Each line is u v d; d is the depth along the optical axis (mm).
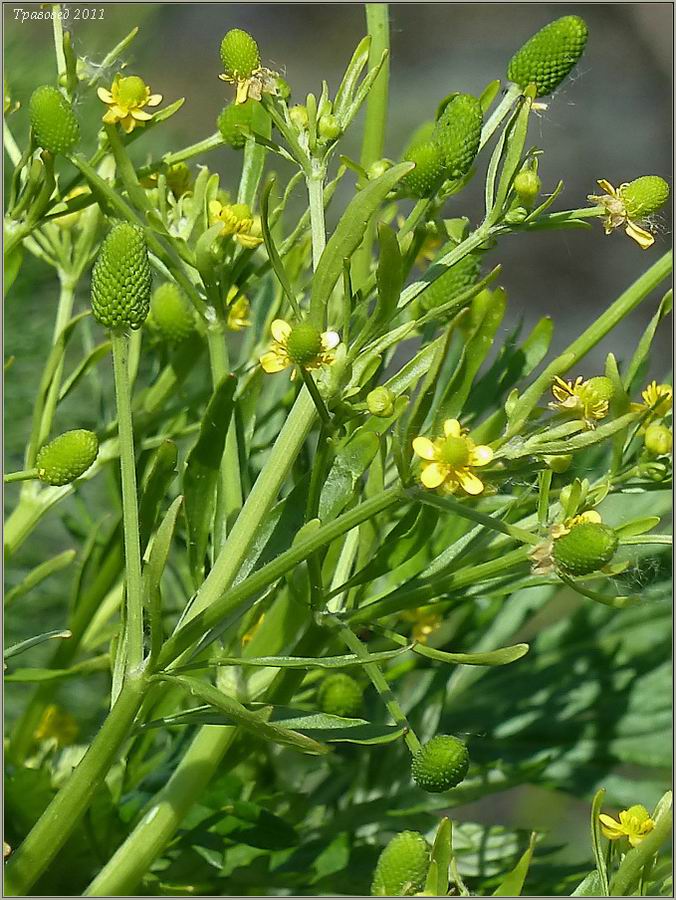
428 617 238
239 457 204
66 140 197
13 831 209
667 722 257
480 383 231
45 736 249
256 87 191
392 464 226
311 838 230
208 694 168
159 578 169
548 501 187
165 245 209
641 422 205
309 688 232
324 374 183
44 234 260
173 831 192
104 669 227
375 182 172
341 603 207
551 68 190
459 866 228
